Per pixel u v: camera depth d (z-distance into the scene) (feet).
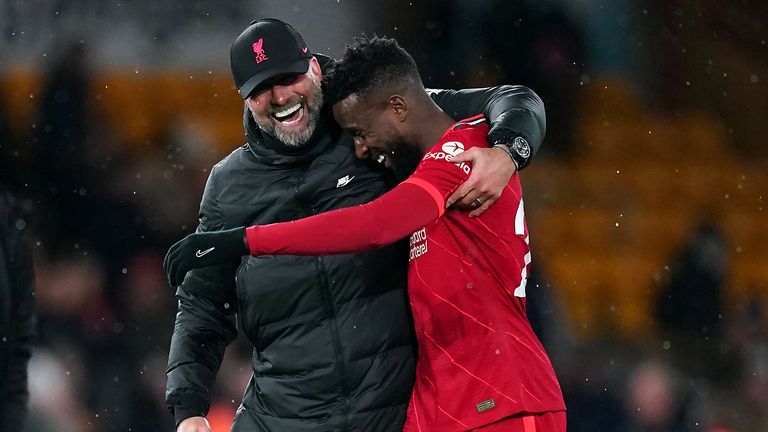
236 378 73.61
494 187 31.04
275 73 33.55
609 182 115.65
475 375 32.81
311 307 35.65
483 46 106.93
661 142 120.88
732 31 127.44
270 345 36.55
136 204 88.22
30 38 103.65
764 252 119.55
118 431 73.87
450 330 33.32
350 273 35.35
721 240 96.73
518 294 34.04
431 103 34.14
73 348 76.59
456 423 32.81
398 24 108.78
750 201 121.49
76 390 74.23
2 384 38.60
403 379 35.96
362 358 35.68
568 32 108.17
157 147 99.30
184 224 88.79
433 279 33.27
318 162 35.50
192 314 37.88
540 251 111.34
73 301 78.74
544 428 32.94
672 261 100.01
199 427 36.01
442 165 31.19
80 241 85.10
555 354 79.92
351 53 33.50
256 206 35.86
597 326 106.22
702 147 122.42
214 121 108.88
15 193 88.17
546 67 108.68
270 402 36.63
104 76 107.65
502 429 32.48
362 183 35.81
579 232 112.98
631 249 113.50
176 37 110.42
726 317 94.99
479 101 35.37
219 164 36.86
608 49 123.03
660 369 88.89
